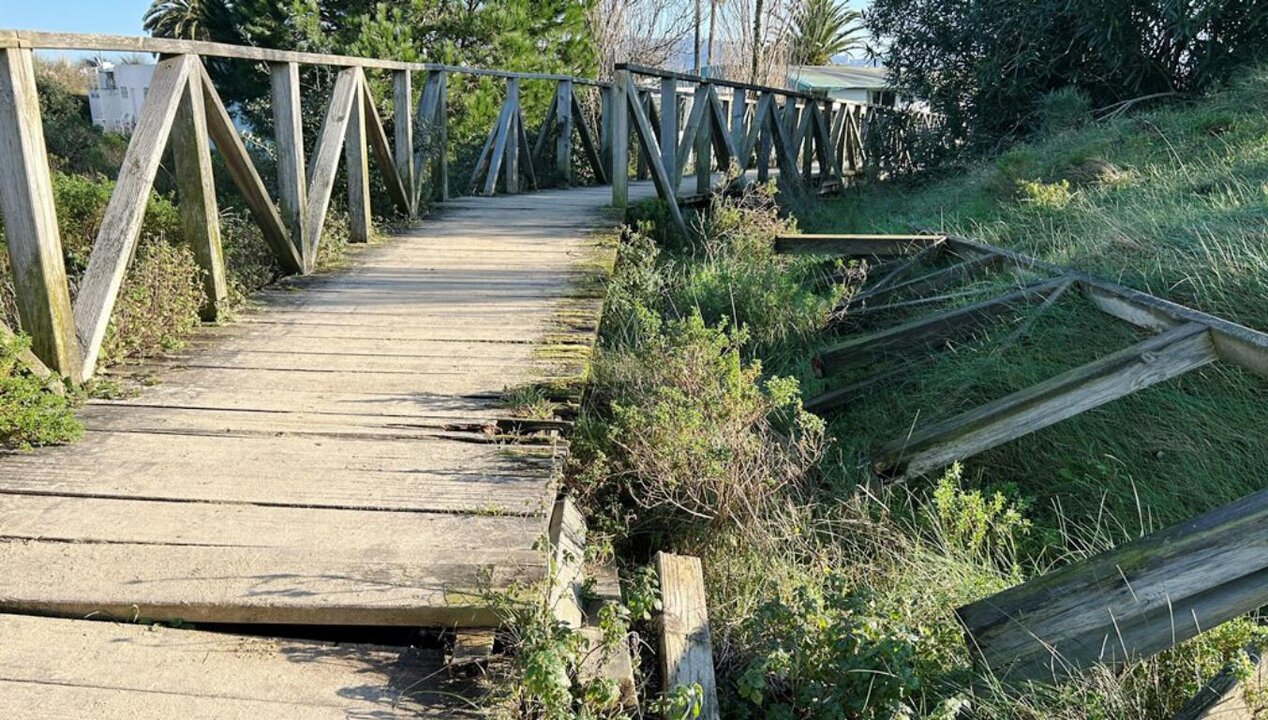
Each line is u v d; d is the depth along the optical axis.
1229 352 3.63
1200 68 9.40
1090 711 2.53
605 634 2.32
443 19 14.55
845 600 2.76
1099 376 3.69
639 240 6.96
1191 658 2.78
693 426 3.48
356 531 2.53
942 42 11.96
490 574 2.29
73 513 2.57
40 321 3.29
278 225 5.11
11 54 3.04
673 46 20.88
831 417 4.80
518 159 10.06
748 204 8.22
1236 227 4.87
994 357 4.60
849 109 15.31
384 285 5.20
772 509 3.62
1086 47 10.69
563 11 16.11
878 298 6.09
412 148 7.39
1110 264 5.08
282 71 5.14
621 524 3.36
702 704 2.41
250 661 2.07
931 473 4.11
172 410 3.35
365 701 1.96
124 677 1.99
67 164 12.77
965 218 7.68
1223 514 2.57
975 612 2.73
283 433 3.16
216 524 2.54
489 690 2.00
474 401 3.49
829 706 2.49
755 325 5.72
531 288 5.16
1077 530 3.74
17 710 1.86
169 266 4.11
